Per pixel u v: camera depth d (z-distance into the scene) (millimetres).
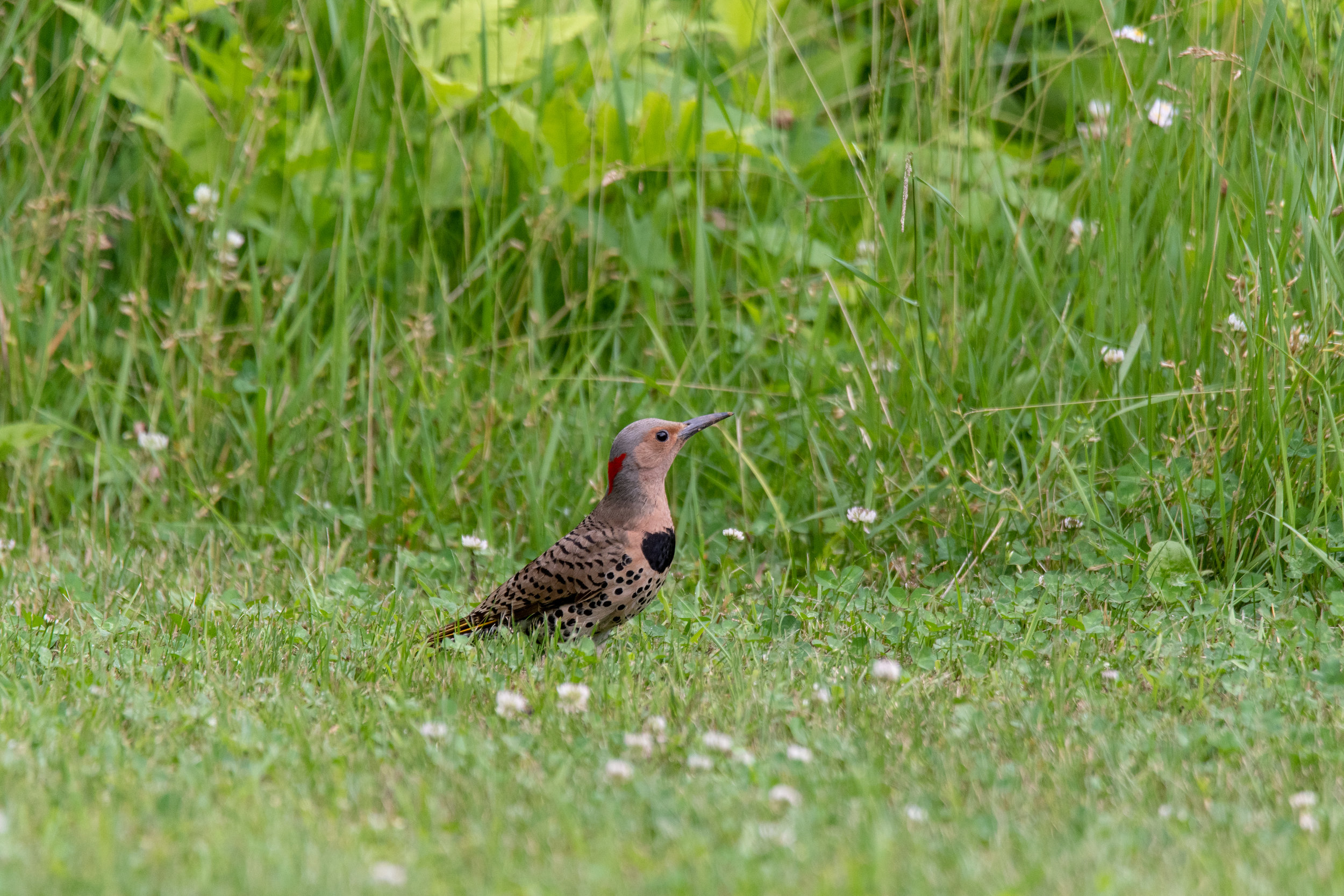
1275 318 10383
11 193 13406
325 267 13898
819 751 7199
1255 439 10375
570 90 13438
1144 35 11625
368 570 11352
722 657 9055
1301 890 5473
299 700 8016
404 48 12906
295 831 5918
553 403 12469
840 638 9469
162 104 13617
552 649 9188
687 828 6004
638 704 7973
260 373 12273
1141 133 11602
